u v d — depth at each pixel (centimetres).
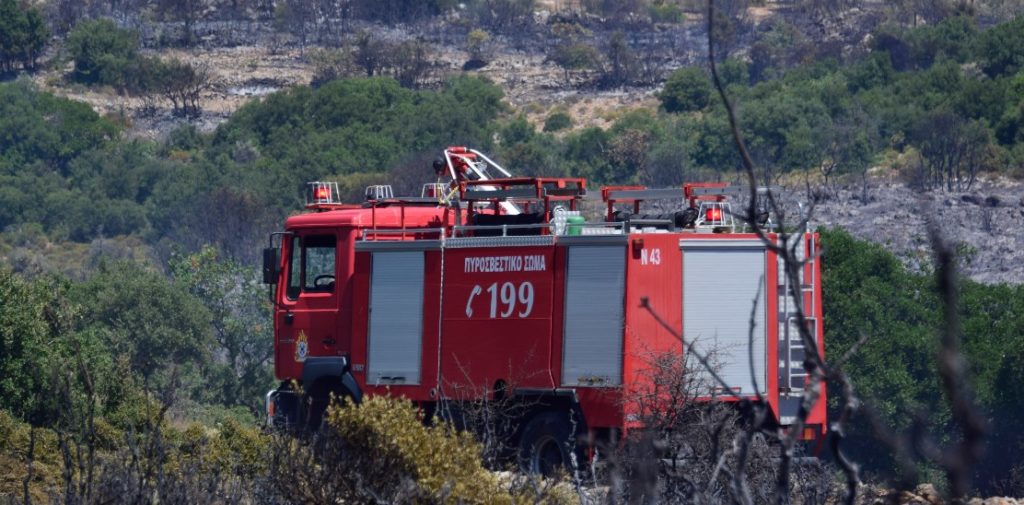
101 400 5559
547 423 5109
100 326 13075
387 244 5797
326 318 6094
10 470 4291
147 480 3241
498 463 4472
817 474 3866
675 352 4984
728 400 5075
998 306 11356
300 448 3528
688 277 5103
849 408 1620
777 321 5244
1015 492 7675
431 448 3300
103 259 14175
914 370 10525
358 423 3325
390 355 5747
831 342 10650
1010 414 10006
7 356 6162
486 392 4759
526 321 5238
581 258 5103
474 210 6153
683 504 2955
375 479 3266
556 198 5522
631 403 4841
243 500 3719
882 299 11069
